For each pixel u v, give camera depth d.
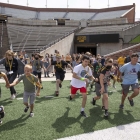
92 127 4.72
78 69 5.54
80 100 7.30
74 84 5.71
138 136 4.29
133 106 6.59
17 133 4.33
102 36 27.33
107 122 5.07
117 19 35.66
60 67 8.15
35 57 9.25
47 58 16.19
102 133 4.41
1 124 4.82
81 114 5.60
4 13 45.62
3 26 32.75
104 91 5.56
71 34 28.72
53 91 8.92
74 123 4.96
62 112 5.82
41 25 37.22
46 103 6.80
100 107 6.43
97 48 28.02
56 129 4.57
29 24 37.31
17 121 5.04
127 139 4.14
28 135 4.23
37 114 5.61
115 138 4.18
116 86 10.41
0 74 4.70
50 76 14.84
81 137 4.19
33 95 5.35
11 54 6.89
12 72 6.96
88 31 31.41
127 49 17.02
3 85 10.16
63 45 26.50
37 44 26.77
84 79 5.37
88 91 9.05
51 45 25.06
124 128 4.70
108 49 27.33
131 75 5.93
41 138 4.10
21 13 48.03
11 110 5.93
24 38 28.91
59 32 32.19
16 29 32.16
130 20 44.59
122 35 26.45
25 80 5.21
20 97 7.62
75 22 37.19
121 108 6.30
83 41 28.86
